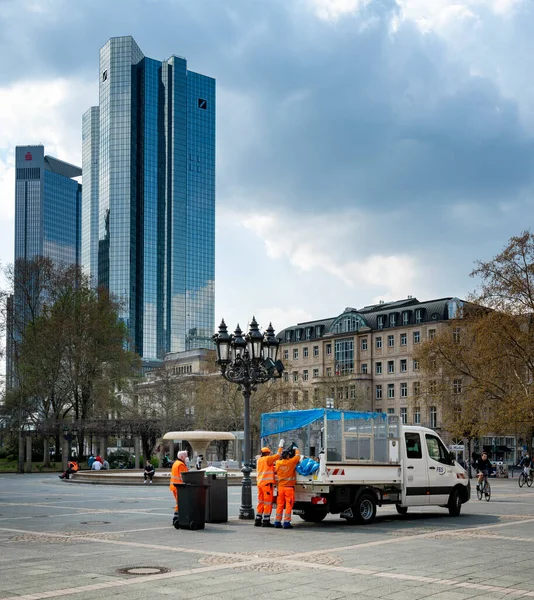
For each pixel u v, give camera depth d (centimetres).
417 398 6894
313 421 2100
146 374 9825
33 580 1188
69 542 1688
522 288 6159
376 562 1370
